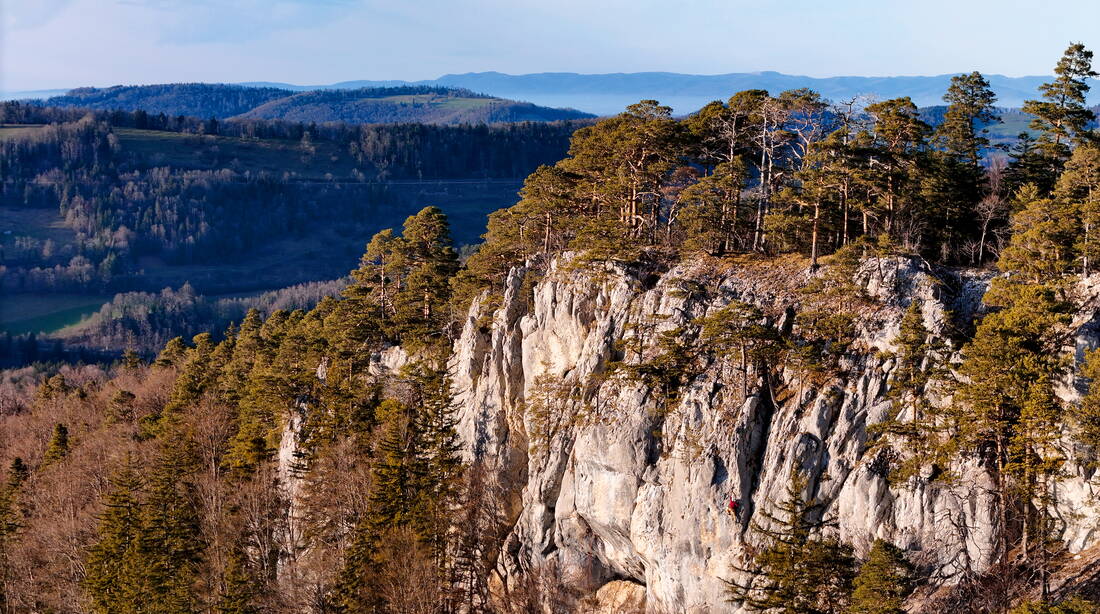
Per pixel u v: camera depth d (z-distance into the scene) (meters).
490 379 86.25
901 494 58.84
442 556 77.19
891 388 62.41
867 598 50.28
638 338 75.12
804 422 64.06
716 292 75.12
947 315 65.06
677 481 66.31
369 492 78.88
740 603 60.62
